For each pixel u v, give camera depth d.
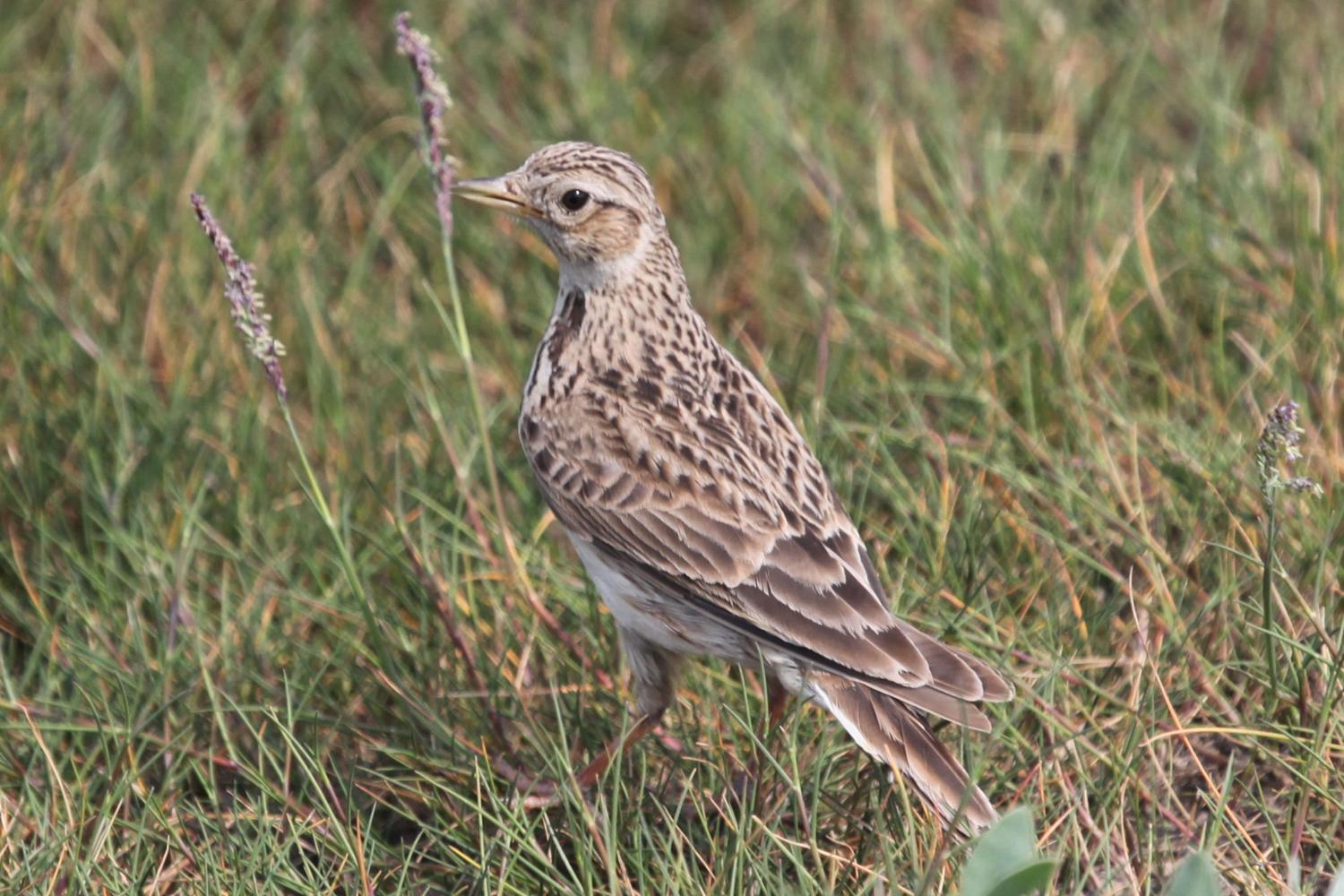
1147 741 10.61
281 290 15.68
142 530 13.20
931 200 16.70
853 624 10.34
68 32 18.06
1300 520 12.33
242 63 17.86
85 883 10.20
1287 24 18.33
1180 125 17.67
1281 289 14.55
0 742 11.84
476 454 13.98
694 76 18.33
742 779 11.12
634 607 11.23
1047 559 12.61
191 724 11.73
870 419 13.98
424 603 12.73
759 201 16.47
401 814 11.52
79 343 14.39
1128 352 14.64
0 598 13.12
